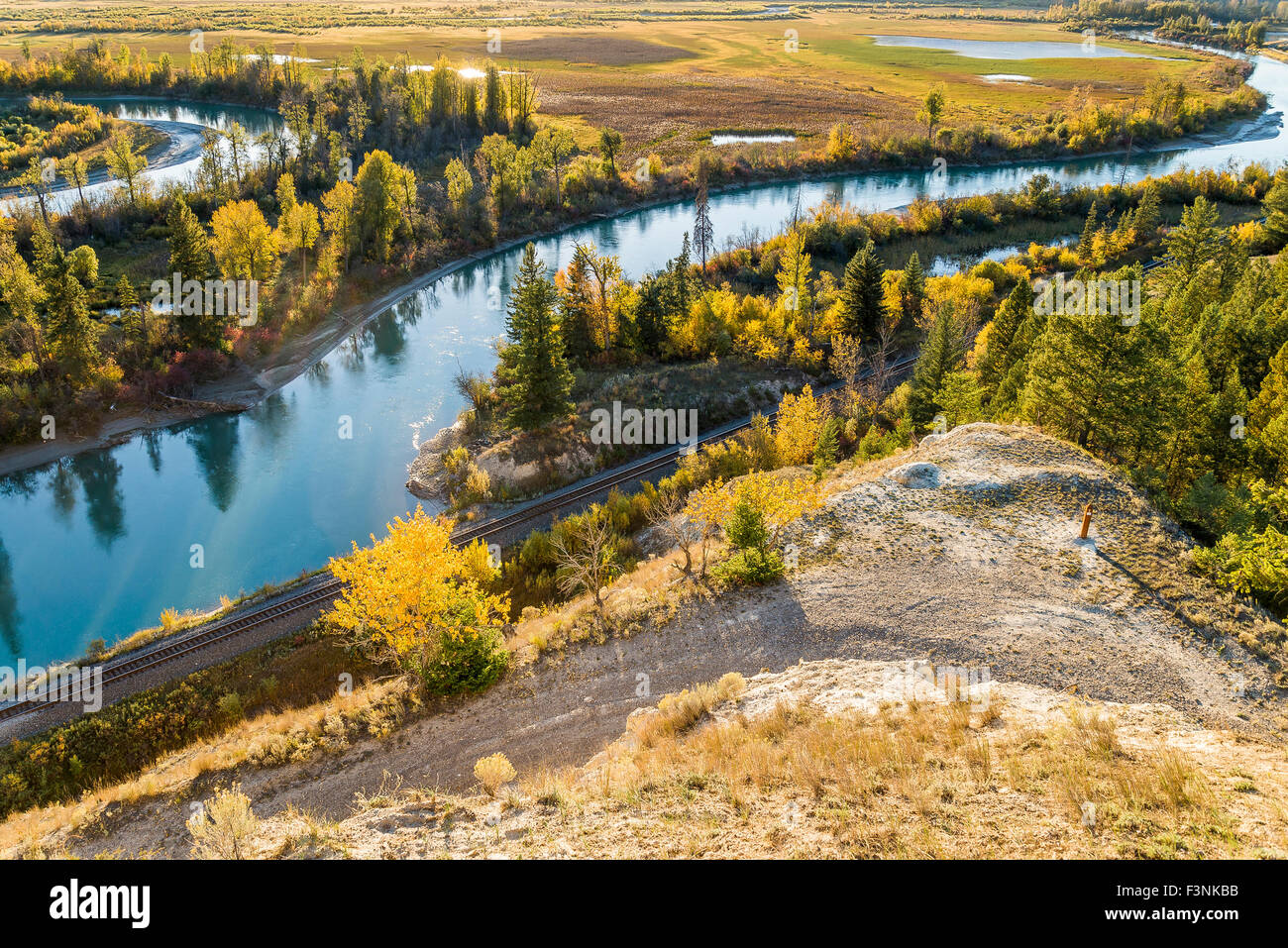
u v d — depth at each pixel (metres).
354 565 32.97
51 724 37.50
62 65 184.25
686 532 46.72
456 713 29.48
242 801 19.98
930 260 112.06
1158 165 161.25
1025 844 15.34
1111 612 29.53
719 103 197.75
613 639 32.44
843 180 152.50
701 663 29.86
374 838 19.75
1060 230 122.62
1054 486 37.94
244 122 169.50
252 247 83.88
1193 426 45.44
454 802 21.88
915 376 68.31
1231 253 81.81
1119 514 36.00
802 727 22.91
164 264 95.56
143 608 49.16
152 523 57.38
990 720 22.17
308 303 87.19
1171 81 197.00
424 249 105.88
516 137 159.75
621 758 23.69
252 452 66.69
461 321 93.19
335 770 26.97
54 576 51.78
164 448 67.25
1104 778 17.59
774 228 123.75
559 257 112.31
